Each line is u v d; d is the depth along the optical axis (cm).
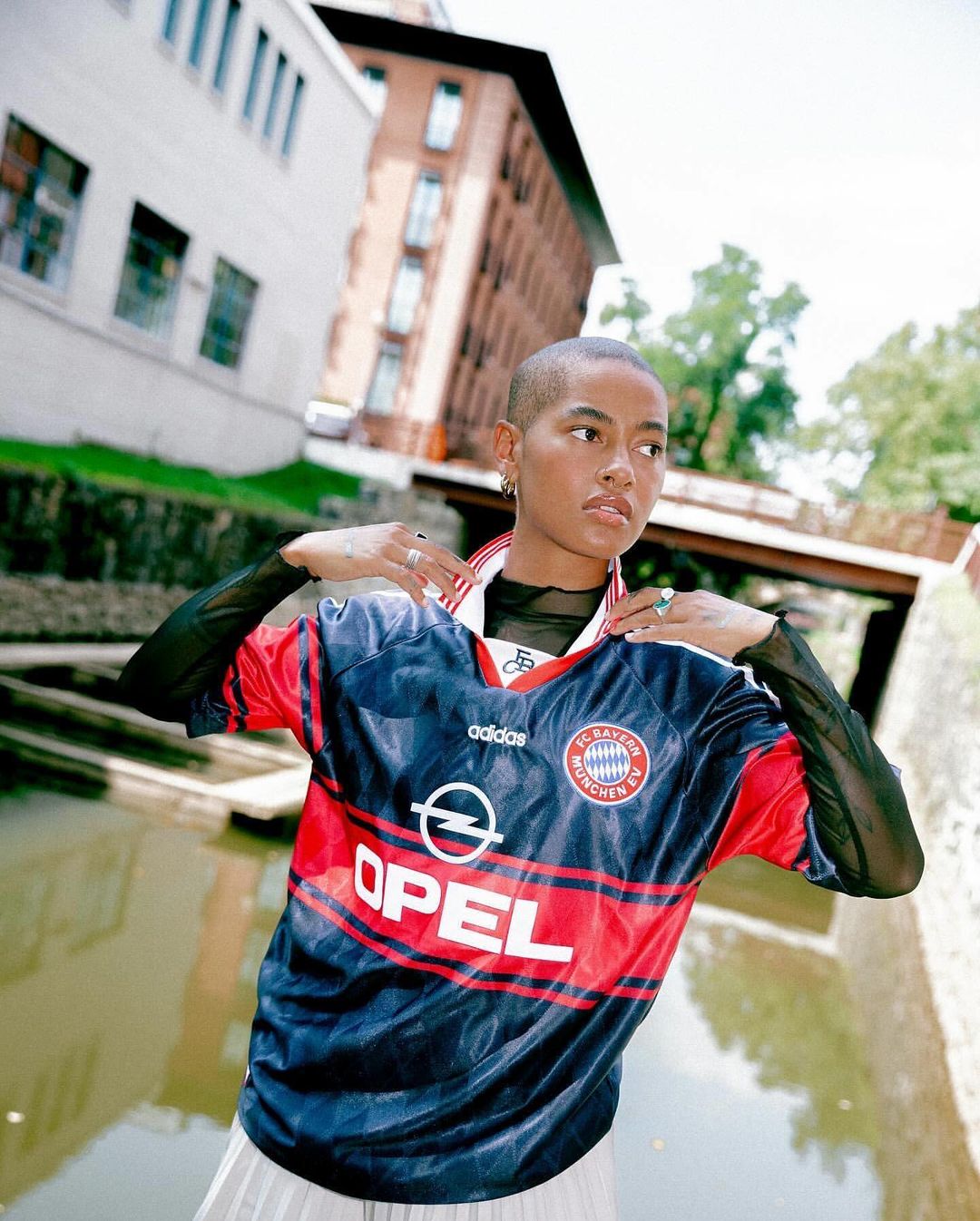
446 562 116
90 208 1236
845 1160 432
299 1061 113
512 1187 108
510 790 111
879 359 3216
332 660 120
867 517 1869
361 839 116
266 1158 114
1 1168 314
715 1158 416
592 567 122
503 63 2803
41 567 1045
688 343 3822
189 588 1324
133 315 1404
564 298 4159
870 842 106
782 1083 503
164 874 598
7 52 1052
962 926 601
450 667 116
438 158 2858
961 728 849
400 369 2897
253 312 1683
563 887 110
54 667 984
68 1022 413
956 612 1198
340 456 2041
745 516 1962
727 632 106
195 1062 404
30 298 1173
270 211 1647
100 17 1170
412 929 111
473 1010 110
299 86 1656
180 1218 308
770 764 115
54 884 548
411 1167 108
